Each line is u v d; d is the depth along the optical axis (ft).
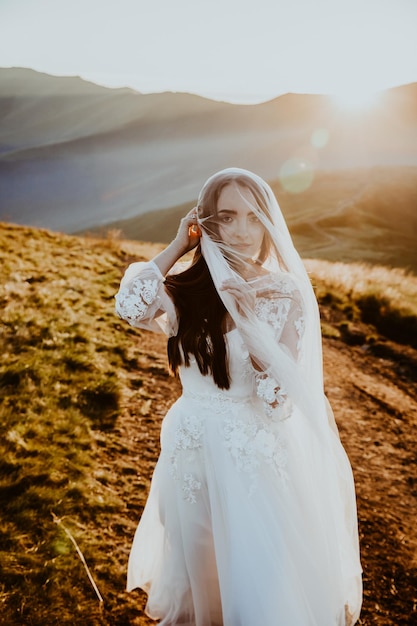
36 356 19.40
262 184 7.53
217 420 7.30
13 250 37.40
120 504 12.27
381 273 49.57
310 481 7.66
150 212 323.37
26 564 9.73
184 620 8.30
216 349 7.09
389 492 14.85
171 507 7.91
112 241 47.47
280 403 6.98
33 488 11.75
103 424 16.02
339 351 28.86
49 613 8.86
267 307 7.10
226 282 6.88
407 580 11.10
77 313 25.94
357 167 265.13
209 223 7.52
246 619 6.63
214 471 7.24
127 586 9.24
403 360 28.37
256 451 7.11
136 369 21.25
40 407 15.85
